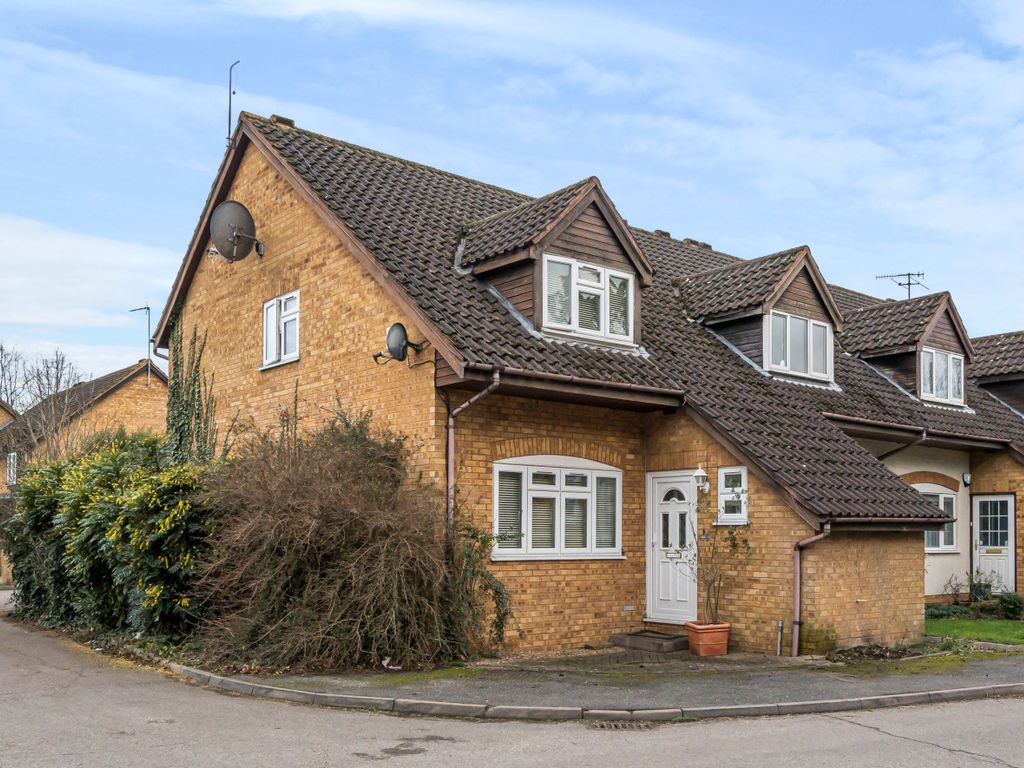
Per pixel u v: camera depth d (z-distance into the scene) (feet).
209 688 36.22
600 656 45.03
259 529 39.93
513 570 46.42
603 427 50.93
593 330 50.90
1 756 25.58
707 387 52.34
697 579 48.62
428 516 41.06
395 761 25.26
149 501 43.45
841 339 74.28
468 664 40.55
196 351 66.95
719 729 29.76
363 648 39.22
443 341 42.50
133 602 46.24
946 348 72.79
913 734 28.99
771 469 45.32
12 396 166.09
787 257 61.52
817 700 33.17
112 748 26.48
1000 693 36.19
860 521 44.88
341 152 60.85
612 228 51.96
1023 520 68.33
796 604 44.47
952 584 69.05
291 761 25.17
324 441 44.57
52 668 41.45
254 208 60.59
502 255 49.32
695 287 65.51
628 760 25.59
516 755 26.07
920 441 63.16
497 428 46.42
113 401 127.24
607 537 50.98
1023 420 77.87
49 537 58.18
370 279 49.26
